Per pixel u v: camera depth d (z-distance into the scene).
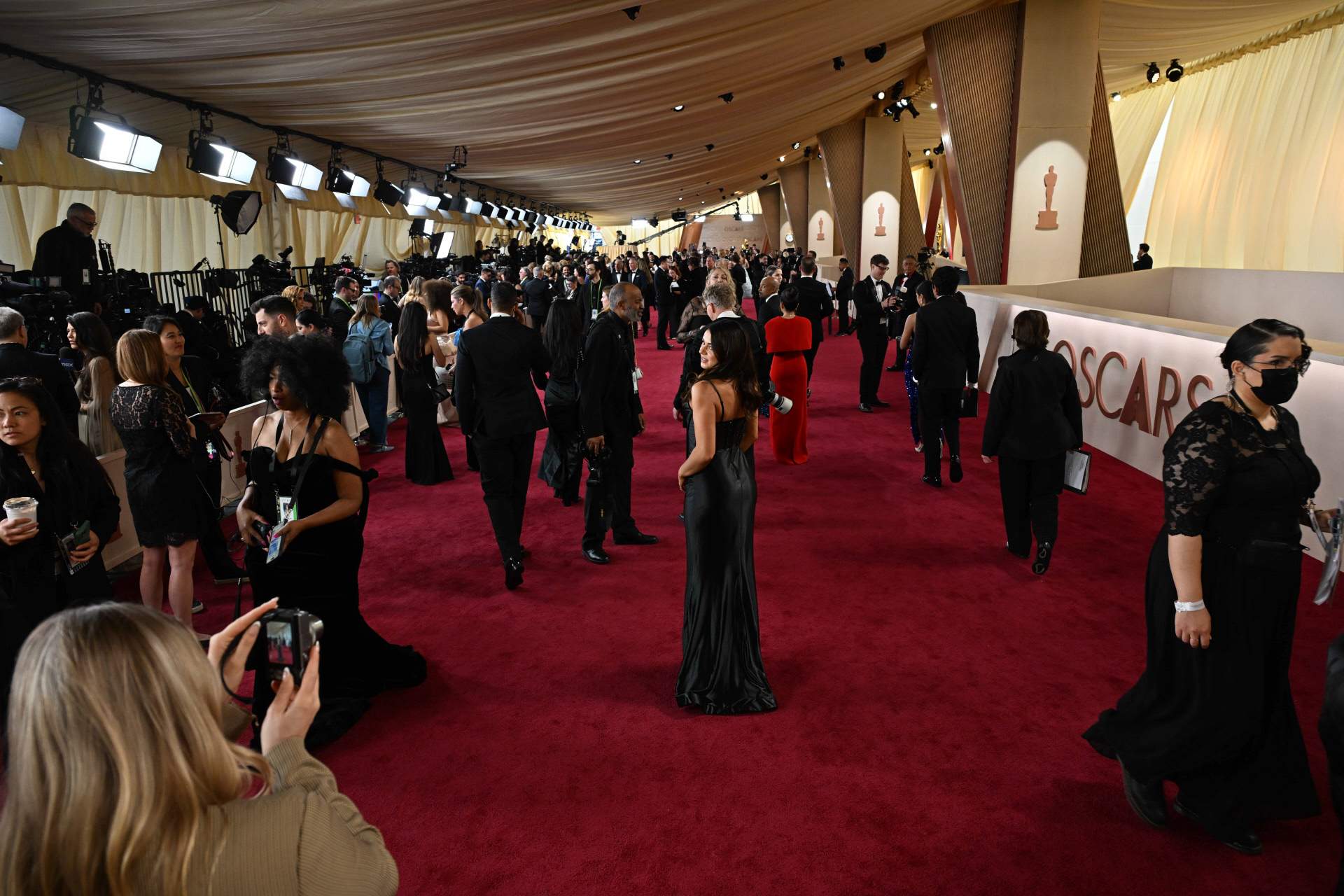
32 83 6.70
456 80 8.05
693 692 3.45
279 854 1.05
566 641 4.09
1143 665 3.78
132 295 6.59
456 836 2.72
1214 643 2.43
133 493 3.84
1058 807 2.81
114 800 0.93
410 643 4.10
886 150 22.44
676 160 20.33
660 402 10.59
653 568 5.01
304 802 1.12
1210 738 2.46
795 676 3.72
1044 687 3.60
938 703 3.48
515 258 21.05
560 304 5.51
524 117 10.70
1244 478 2.35
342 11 5.48
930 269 12.77
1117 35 16.47
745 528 3.42
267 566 3.19
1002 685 3.62
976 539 5.43
